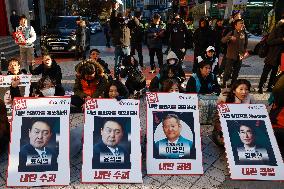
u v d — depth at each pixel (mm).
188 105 4250
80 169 4113
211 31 8766
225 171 4086
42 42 12969
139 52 10227
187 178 3893
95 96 5875
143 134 5055
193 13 20891
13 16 13969
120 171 3811
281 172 3861
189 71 10055
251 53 13344
